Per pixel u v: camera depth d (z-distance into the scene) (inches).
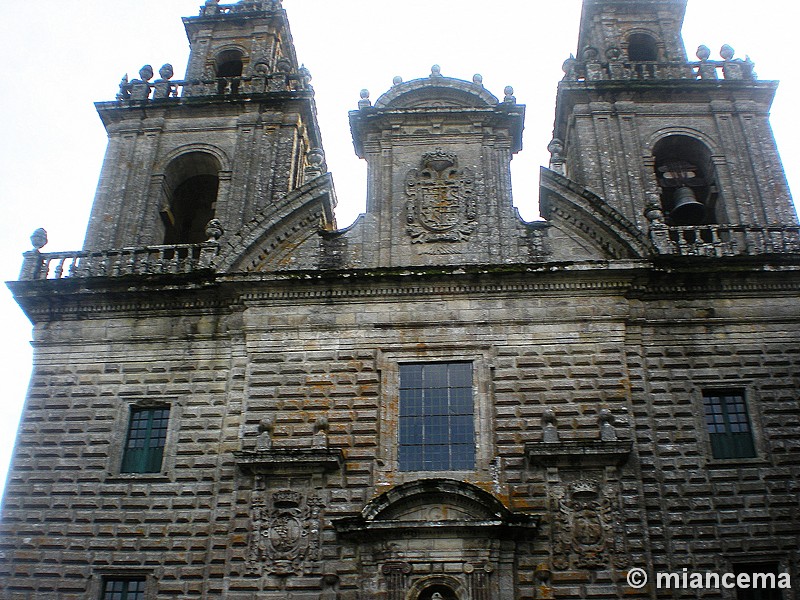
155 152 1428.4
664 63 1477.6
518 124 1342.3
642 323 1158.3
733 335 1152.8
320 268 1228.5
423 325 1162.6
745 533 1018.7
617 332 1144.2
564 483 1039.0
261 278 1190.3
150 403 1158.3
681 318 1163.3
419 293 1182.9
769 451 1074.1
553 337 1144.2
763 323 1159.6
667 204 1405.0
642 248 1185.4
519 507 1029.2
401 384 1135.6
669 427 1090.1
